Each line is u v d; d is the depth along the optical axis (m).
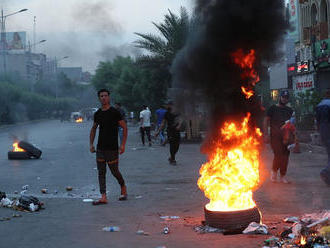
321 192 8.20
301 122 19.05
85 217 6.59
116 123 7.89
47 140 26.84
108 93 8.00
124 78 39.03
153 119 31.47
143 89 30.19
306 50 28.72
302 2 27.66
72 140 26.48
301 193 8.12
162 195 8.34
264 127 9.20
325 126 9.00
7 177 11.32
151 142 21.72
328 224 4.98
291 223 5.78
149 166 13.00
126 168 12.67
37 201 7.28
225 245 4.91
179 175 11.00
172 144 13.11
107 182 10.07
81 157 16.30
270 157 14.16
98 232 5.70
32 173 12.06
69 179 10.76
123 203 7.65
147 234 5.54
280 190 8.47
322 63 25.66
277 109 9.19
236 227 5.39
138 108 38.78
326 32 25.91
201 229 5.59
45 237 5.50
